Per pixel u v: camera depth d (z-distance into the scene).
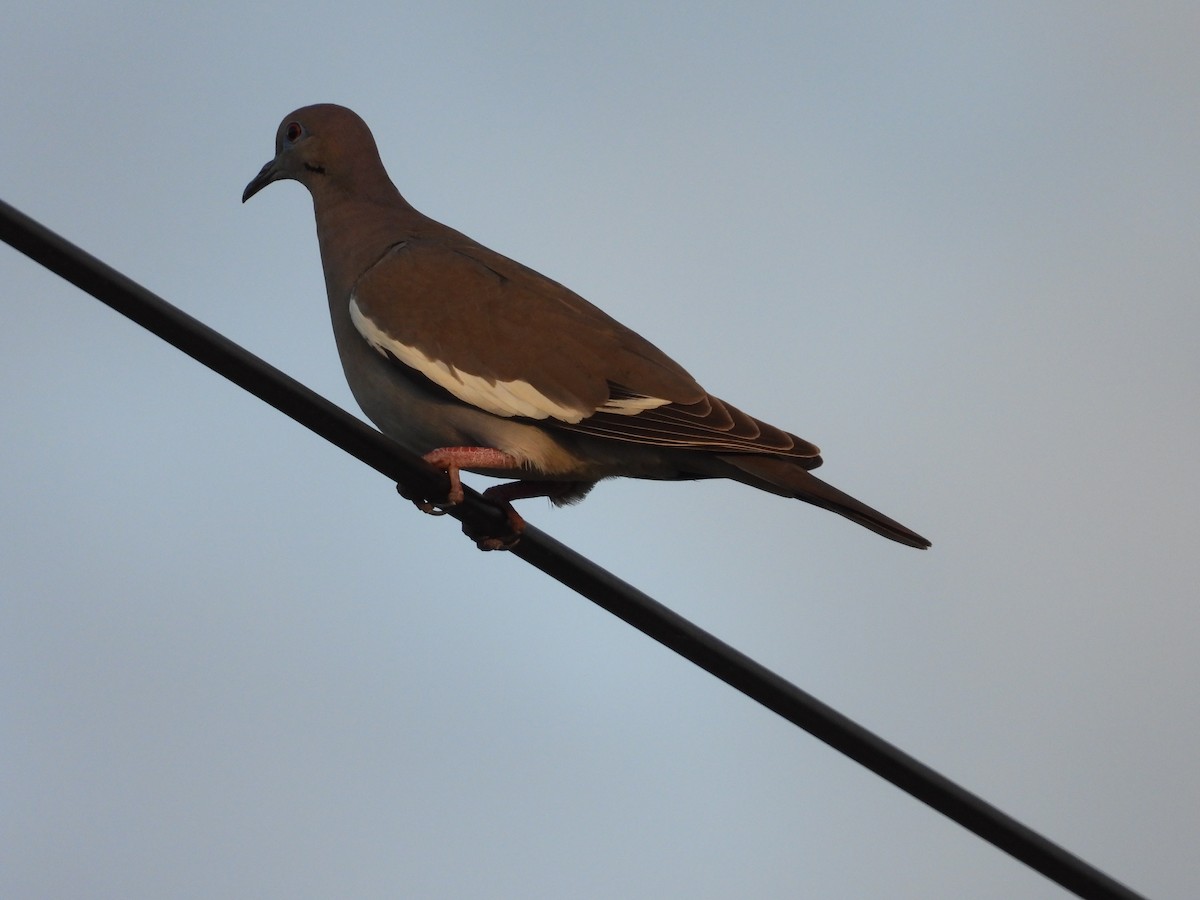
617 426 11.80
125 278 8.91
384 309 12.38
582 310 12.52
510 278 12.60
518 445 11.96
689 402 11.82
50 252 8.65
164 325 9.12
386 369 12.36
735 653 9.90
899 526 11.08
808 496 11.38
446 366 12.02
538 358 12.00
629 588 10.01
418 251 12.84
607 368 11.99
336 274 13.34
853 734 9.79
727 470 11.84
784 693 9.84
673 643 10.04
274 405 9.73
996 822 9.87
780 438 11.68
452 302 12.30
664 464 12.05
